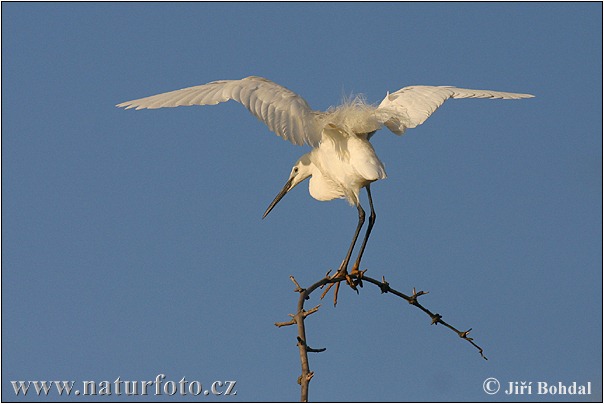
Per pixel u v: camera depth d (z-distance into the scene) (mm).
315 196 13797
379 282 12125
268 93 10930
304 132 10805
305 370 9273
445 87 13195
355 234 13039
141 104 11266
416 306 11781
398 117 12461
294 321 9859
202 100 11117
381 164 12289
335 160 12594
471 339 11602
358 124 12234
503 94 13117
